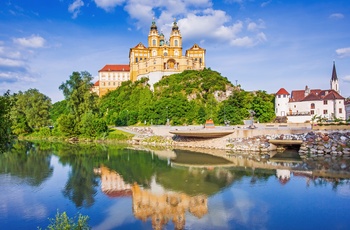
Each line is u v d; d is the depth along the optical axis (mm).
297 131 71750
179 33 177250
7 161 62969
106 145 96375
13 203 34250
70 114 120562
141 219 29297
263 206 32312
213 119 111875
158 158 66188
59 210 32000
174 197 36094
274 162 57125
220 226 27375
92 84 129125
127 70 197250
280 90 113938
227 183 42094
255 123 98188
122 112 138875
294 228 26719
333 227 26812
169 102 125812
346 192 36500
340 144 63562
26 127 130000
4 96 26281
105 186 41562
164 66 169375
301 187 39000
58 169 53844
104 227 27562
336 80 146750
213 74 155625
